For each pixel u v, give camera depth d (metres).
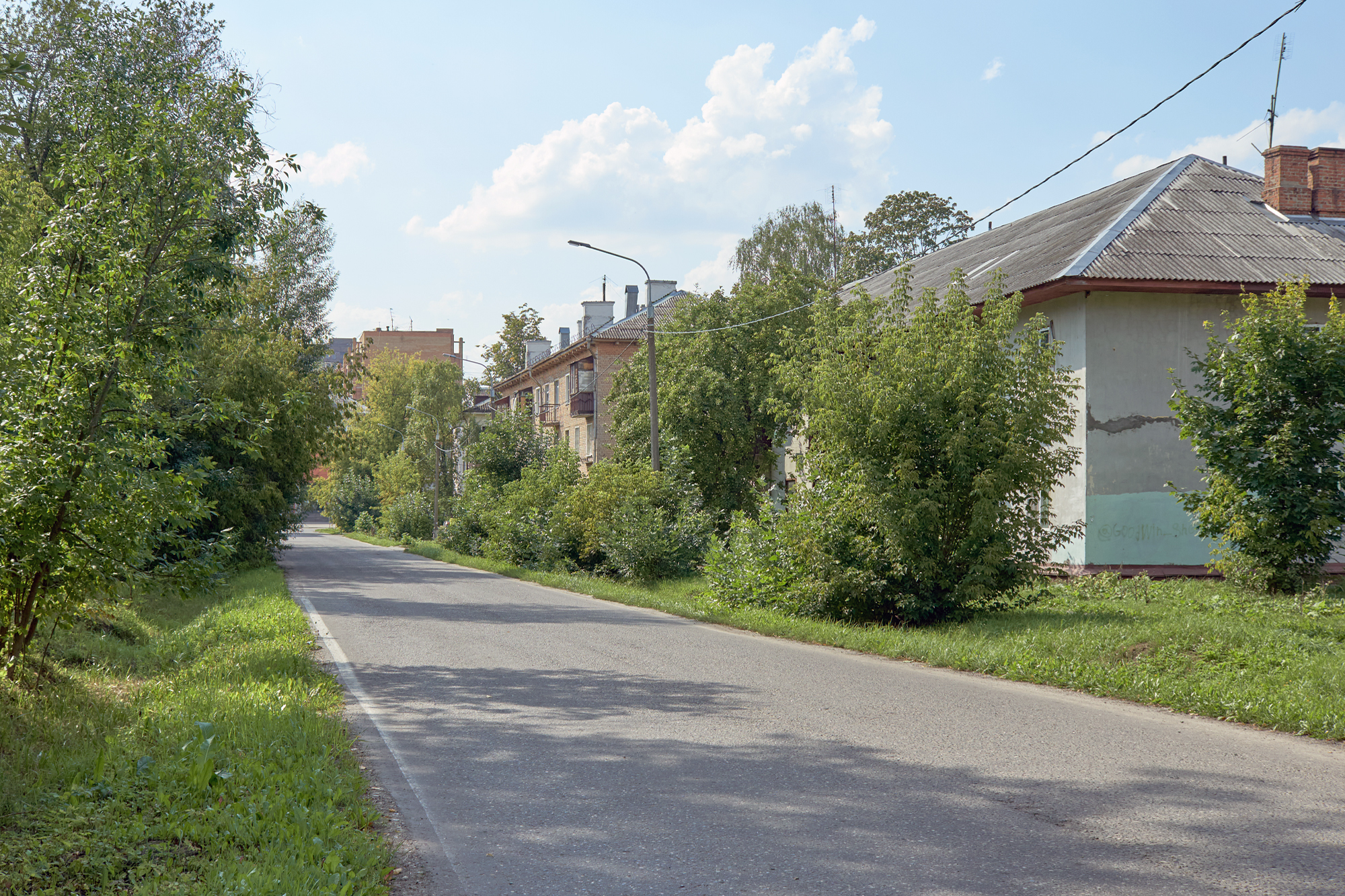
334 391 31.30
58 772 5.32
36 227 10.02
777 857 4.35
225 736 6.18
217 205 9.05
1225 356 13.20
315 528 92.56
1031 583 12.61
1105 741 6.43
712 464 28.84
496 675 9.70
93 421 7.57
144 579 8.05
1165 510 17.55
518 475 40.38
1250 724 6.94
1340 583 15.02
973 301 20.22
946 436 12.59
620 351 44.84
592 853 4.47
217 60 23.11
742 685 8.86
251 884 3.76
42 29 16.50
